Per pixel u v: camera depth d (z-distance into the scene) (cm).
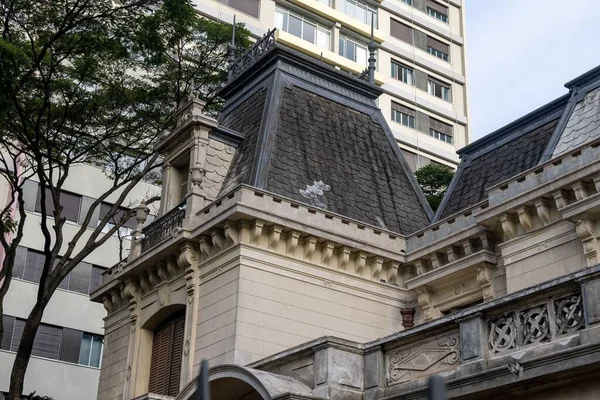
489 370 1197
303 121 2581
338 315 2231
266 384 1443
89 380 4025
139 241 2572
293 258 2209
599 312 1091
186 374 2169
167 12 2455
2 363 3797
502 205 2016
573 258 1844
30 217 4041
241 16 4831
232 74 2931
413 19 5647
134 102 2777
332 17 5188
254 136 2488
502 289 2073
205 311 2197
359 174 2589
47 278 2292
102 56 2550
